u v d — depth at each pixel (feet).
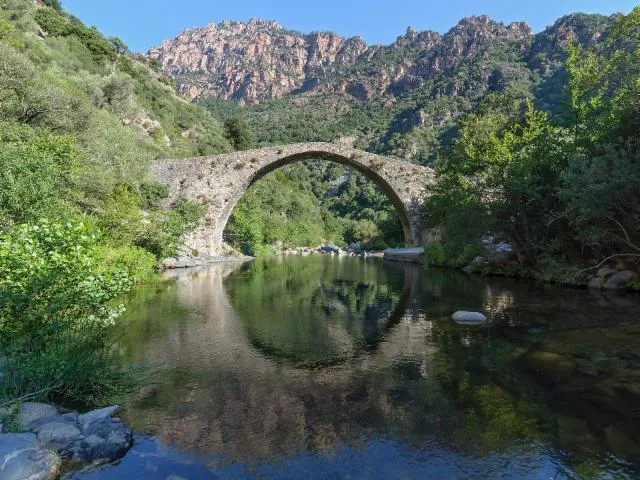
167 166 123.54
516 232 70.08
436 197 108.27
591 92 75.25
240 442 15.93
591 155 55.52
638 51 62.69
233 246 159.02
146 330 33.50
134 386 21.43
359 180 367.86
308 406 19.24
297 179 364.79
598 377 22.04
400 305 45.19
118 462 14.35
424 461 14.70
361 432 16.83
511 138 73.31
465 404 19.30
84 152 76.33
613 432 16.49
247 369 24.23
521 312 39.19
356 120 493.77
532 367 23.89
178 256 94.94
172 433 16.55
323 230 266.16
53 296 22.50
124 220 71.41
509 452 15.24
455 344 29.09
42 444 14.25
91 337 24.56
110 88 183.73
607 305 41.50
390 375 23.24
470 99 413.18
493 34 640.17
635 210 47.80
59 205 44.34
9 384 18.03
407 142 343.05
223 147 263.49
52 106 78.07
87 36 240.53
